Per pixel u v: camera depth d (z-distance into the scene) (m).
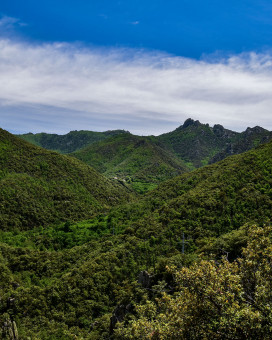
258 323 9.02
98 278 42.84
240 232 33.81
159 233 50.88
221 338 9.62
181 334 10.25
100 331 31.62
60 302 39.50
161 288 28.09
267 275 10.88
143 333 12.52
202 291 10.12
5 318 35.53
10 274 50.19
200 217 50.22
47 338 32.84
